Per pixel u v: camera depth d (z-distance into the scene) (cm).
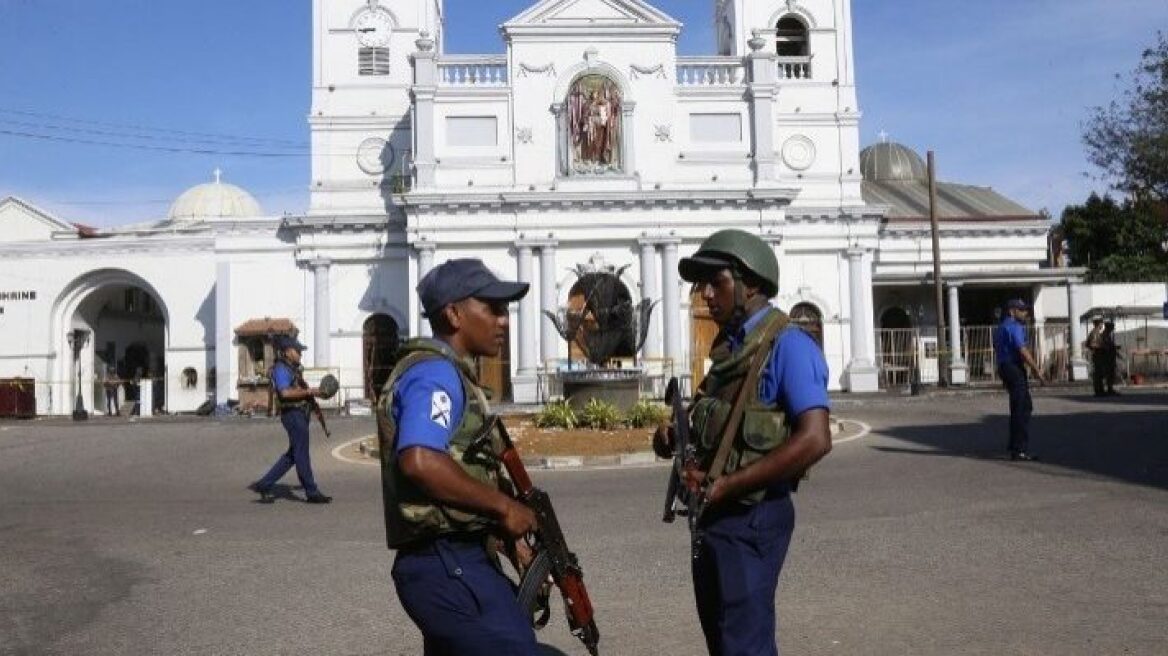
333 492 1448
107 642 657
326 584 807
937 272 3650
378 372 3775
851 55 3994
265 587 805
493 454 369
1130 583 700
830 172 3959
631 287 3591
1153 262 5809
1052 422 1931
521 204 3559
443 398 345
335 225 3775
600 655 591
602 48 3650
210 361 4022
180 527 1129
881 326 4334
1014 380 1400
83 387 4247
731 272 417
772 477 382
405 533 351
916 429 1989
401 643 634
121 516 1224
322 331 3756
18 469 1828
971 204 4747
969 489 1172
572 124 3625
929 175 3678
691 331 3597
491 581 353
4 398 3775
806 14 4003
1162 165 3008
